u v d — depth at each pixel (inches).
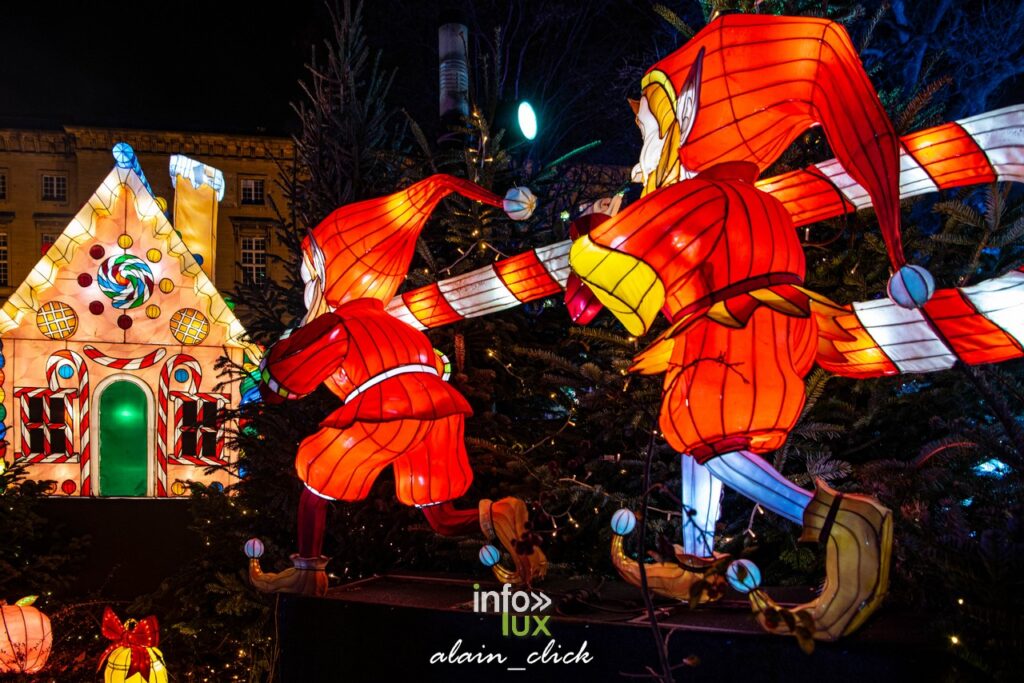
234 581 178.2
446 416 131.6
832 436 136.9
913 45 470.6
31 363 390.3
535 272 136.9
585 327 166.2
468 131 199.2
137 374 401.1
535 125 135.6
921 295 92.6
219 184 499.2
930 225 211.5
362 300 140.8
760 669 100.9
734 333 101.6
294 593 137.4
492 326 184.9
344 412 130.5
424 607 124.7
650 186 118.4
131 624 179.6
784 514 100.3
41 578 262.5
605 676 110.0
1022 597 96.5
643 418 154.2
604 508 161.3
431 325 148.7
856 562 96.0
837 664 97.7
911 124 148.9
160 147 1021.2
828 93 101.8
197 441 405.7
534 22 648.4
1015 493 118.0
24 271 1045.8
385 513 179.6
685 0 593.9
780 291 100.7
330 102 216.4
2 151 1039.6
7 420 385.1
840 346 109.5
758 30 103.7
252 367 223.6
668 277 104.3
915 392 146.3
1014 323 97.0
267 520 190.7
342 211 142.7
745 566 97.9
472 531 136.9
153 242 406.9
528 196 135.5
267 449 194.5
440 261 193.8
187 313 407.2
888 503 122.0
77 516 282.7
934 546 104.5
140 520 284.7
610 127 652.1
